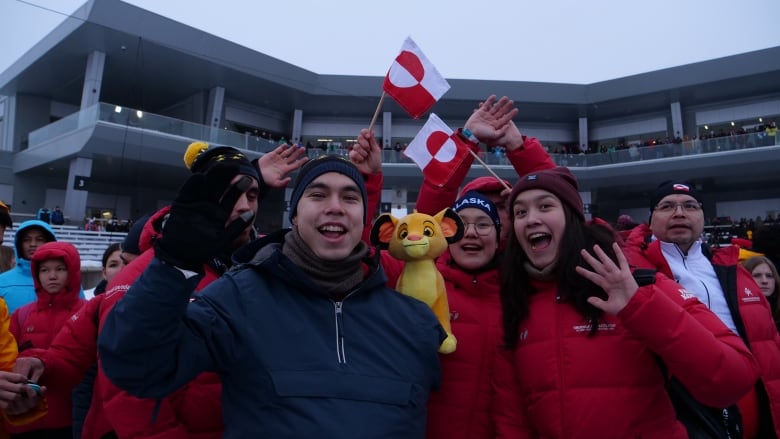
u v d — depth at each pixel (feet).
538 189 6.69
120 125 59.67
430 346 5.75
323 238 5.44
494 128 10.16
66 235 56.65
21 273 13.50
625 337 5.85
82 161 62.34
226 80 77.30
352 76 85.40
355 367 5.12
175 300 4.13
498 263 7.70
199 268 4.26
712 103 86.89
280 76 79.00
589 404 5.64
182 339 4.45
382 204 83.10
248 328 4.99
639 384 5.74
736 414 7.48
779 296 11.14
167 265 4.13
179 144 63.93
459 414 6.72
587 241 6.47
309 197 5.63
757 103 83.56
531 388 6.15
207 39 68.59
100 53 65.26
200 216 4.18
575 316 6.11
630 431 5.59
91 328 7.78
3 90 78.48
